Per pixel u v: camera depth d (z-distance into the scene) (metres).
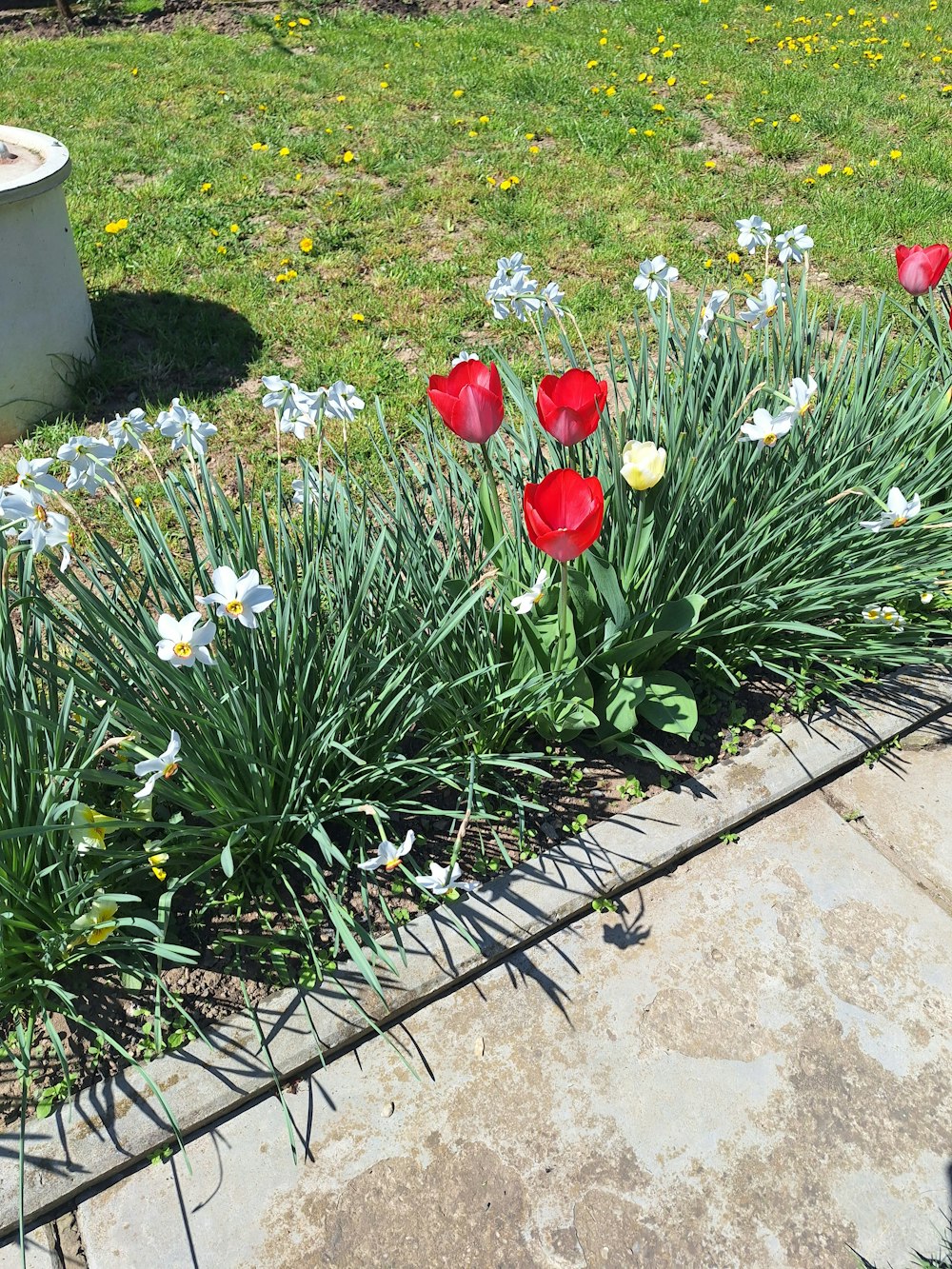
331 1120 1.94
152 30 8.11
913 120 6.59
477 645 2.40
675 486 2.51
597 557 2.29
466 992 2.15
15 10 8.45
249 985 2.07
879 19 8.62
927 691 2.79
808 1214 1.82
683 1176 1.87
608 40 7.85
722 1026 2.09
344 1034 2.01
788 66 7.40
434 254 4.89
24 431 3.72
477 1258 1.76
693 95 6.84
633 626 2.39
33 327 3.58
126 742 1.88
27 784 2.00
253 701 2.01
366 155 5.82
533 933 2.20
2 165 3.48
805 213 5.32
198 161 5.67
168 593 2.24
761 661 2.63
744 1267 1.75
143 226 4.98
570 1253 1.77
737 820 2.44
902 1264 1.75
